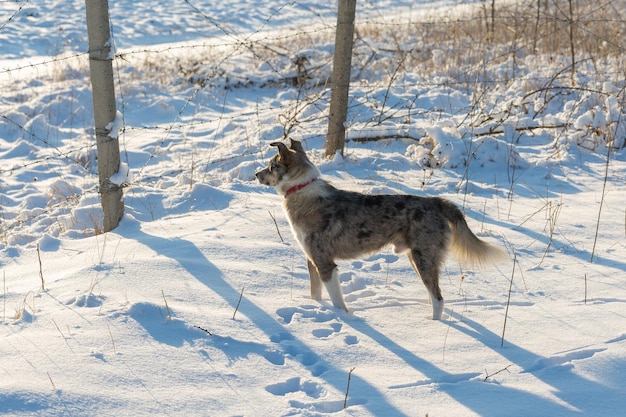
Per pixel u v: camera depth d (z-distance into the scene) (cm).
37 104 1457
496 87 1391
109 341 465
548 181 935
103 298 541
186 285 574
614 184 921
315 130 1152
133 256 636
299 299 577
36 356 441
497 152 995
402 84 1452
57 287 569
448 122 1118
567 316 541
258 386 429
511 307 568
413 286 621
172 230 721
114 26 2559
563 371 450
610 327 517
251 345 480
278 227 730
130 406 394
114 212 742
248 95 1648
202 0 3259
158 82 1711
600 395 421
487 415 398
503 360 471
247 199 824
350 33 940
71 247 685
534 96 1262
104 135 725
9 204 911
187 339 479
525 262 661
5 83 1712
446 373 451
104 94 714
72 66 1914
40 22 2517
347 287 618
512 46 1703
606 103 1104
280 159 570
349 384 427
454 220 570
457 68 1566
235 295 565
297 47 2061
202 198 837
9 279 609
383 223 561
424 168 986
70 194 929
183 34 2556
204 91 1619
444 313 557
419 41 1959
